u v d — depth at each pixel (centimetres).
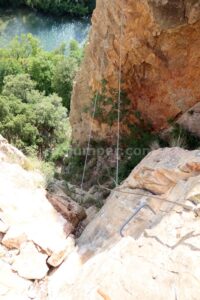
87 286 390
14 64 2606
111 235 504
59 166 1501
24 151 1730
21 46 2958
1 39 3534
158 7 729
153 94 977
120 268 389
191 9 708
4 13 3844
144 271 382
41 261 478
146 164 591
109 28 931
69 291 409
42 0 3706
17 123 1806
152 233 431
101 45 1000
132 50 906
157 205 503
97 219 571
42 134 1950
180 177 523
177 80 905
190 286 361
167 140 979
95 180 1099
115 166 1065
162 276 375
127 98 1027
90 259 465
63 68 2419
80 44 3447
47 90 2564
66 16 3803
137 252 407
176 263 385
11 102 1945
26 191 612
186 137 928
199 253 390
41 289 446
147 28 830
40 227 535
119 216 527
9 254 482
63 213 605
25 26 3706
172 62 873
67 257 498
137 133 1049
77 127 1323
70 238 543
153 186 543
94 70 1090
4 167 651
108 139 1140
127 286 368
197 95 906
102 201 798
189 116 934
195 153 555
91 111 1147
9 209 547
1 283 438
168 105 966
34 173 759
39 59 2541
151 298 356
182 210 449
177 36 810
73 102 1309
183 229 423
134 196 547
